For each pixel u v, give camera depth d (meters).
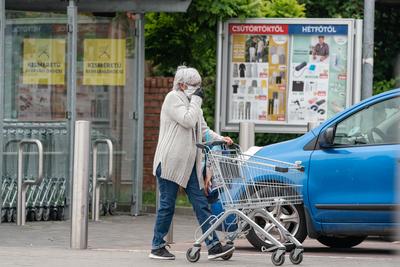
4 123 31.75
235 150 22.67
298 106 35.81
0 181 30.67
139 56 34.31
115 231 29.84
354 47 35.38
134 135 34.41
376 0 43.31
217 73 36.16
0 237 27.84
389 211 23.89
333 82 35.59
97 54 34.19
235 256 23.88
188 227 31.27
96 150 32.88
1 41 30.50
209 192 22.80
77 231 25.14
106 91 34.28
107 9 33.19
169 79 38.03
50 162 32.31
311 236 24.84
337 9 49.28
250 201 22.34
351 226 24.42
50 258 22.86
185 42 38.75
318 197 24.56
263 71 35.91
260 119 35.97
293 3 40.28
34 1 32.91
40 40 32.41
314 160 24.64
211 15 36.06
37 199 32.00
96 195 32.69
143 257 23.36
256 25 35.91
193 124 22.36
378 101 24.55
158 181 22.75
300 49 35.69
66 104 32.38
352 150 24.41
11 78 31.98
